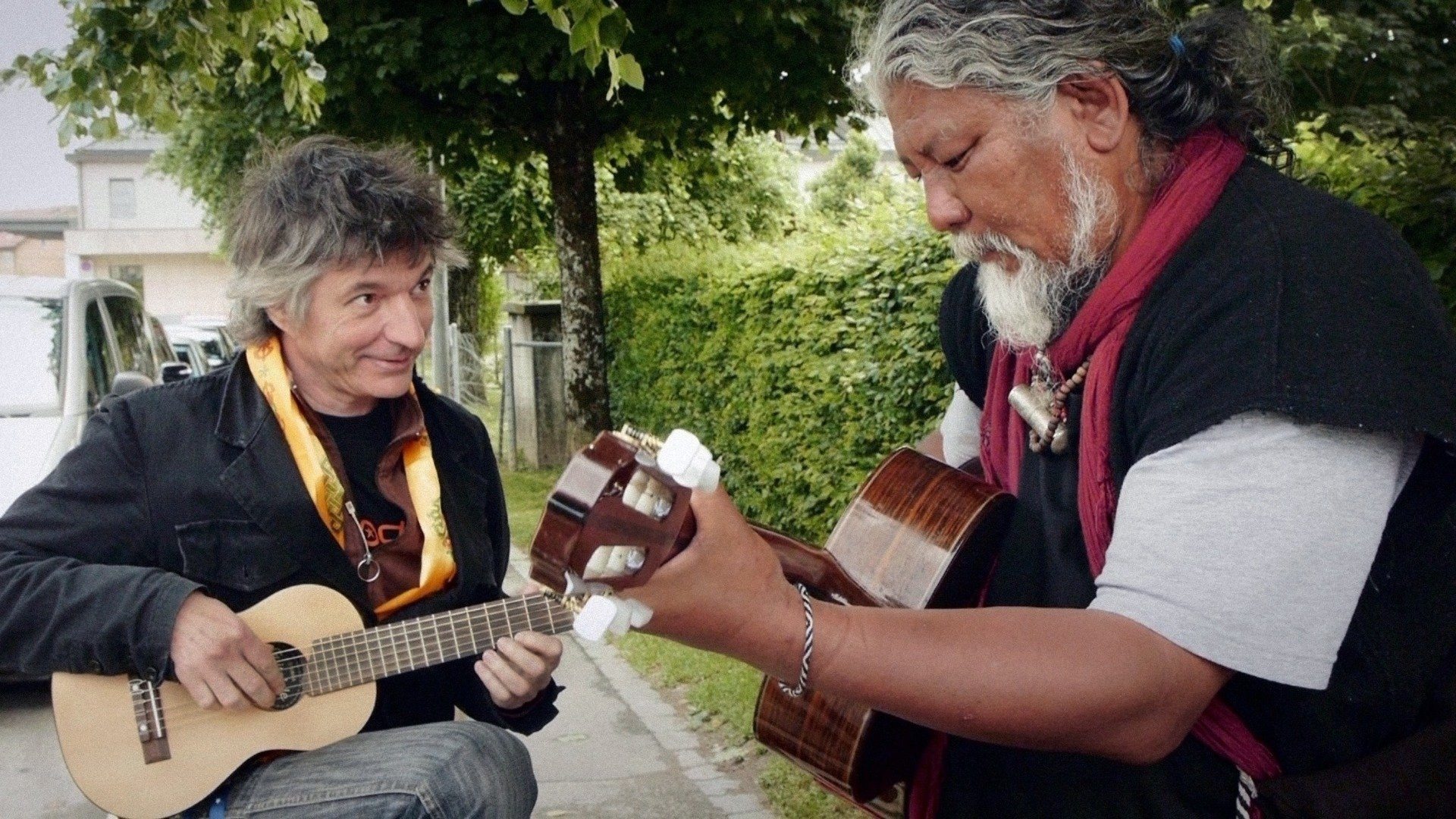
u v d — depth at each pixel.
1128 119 1.32
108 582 1.71
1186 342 1.23
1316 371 1.14
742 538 1.13
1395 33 8.07
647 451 1.15
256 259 1.81
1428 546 1.27
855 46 1.45
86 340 5.61
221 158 15.46
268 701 1.76
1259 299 1.19
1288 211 1.26
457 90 8.51
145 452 1.82
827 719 1.72
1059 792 1.44
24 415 5.18
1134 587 1.17
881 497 1.87
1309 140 3.24
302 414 1.88
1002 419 1.68
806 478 5.99
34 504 1.78
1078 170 1.31
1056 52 1.26
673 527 1.09
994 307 1.43
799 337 6.02
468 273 18.00
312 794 1.69
